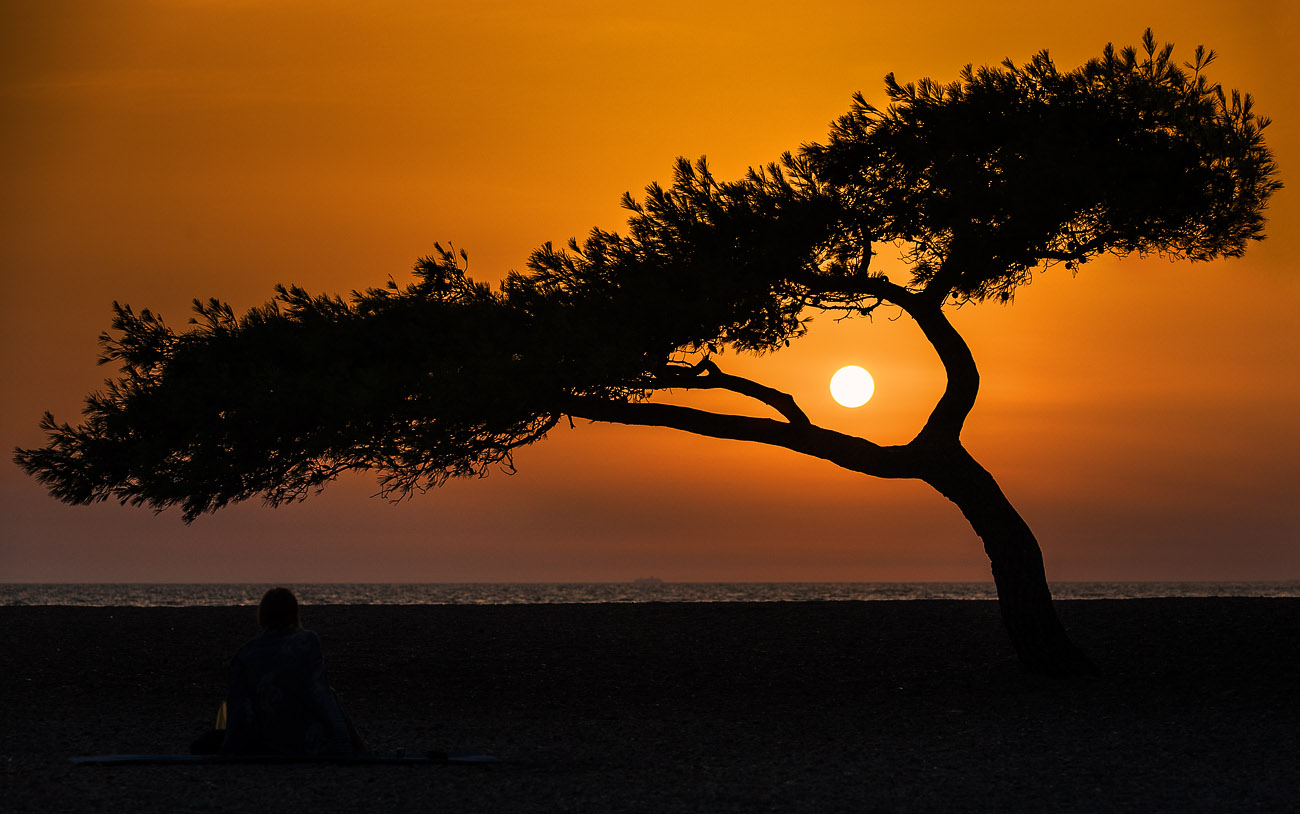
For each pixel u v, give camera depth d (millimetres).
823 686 33625
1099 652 38312
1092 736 24328
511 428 33812
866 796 17609
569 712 29297
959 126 36219
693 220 35156
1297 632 40344
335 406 31656
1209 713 27625
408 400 32219
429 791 17500
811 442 36375
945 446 36031
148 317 36000
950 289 37406
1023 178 33531
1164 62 35812
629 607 53875
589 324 33031
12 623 48094
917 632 43750
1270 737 23906
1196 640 39750
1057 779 19094
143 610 54906
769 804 16953
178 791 17141
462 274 35969
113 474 33938
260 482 33844
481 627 46562
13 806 16109
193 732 25391
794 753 22453
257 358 34656
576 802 16953
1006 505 35750
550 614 51219
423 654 39812
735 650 40281
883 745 23500
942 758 21578
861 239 35844
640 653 39906
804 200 34688
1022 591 35125
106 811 15805
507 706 30375
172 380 33969
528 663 38031
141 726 26266
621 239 35906
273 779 18188
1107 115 35469
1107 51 35906
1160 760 21078
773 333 36188
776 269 34438
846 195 36156
